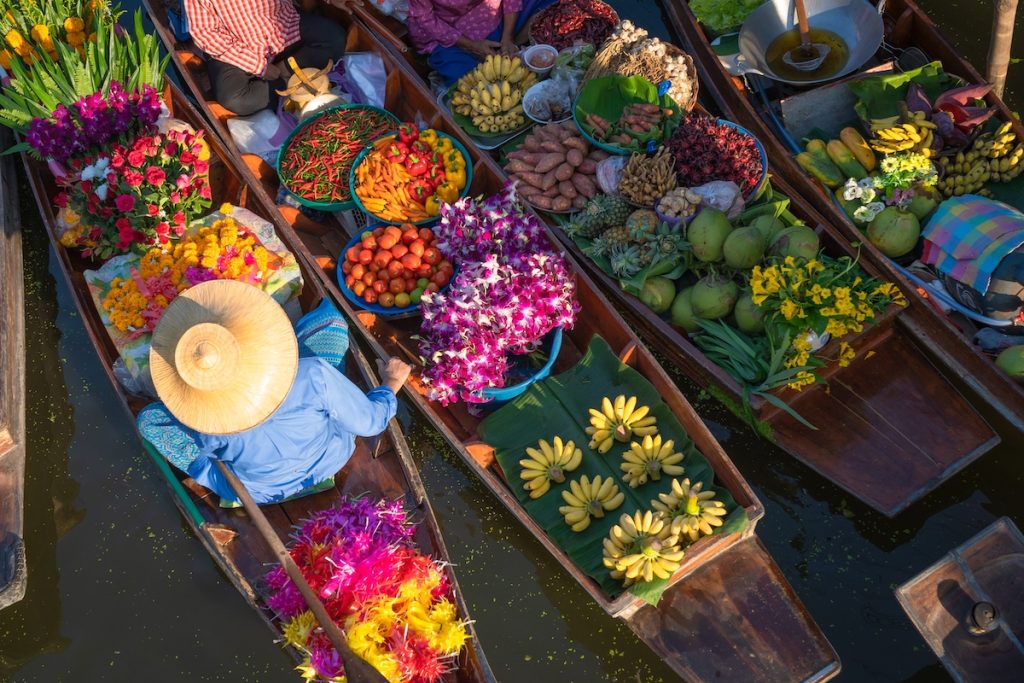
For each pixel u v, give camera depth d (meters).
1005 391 4.64
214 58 5.72
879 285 4.90
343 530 4.27
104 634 4.91
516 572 4.93
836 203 5.20
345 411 4.22
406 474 4.56
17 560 4.66
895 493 4.57
